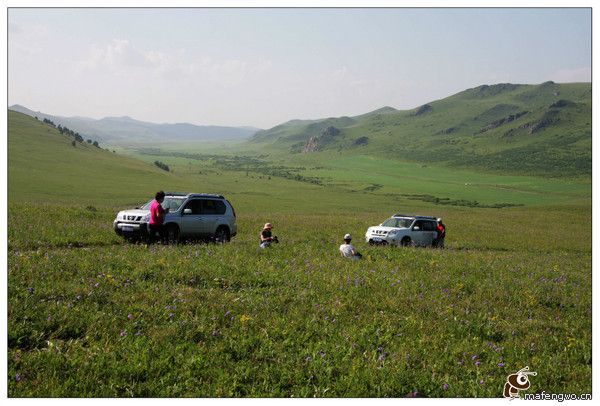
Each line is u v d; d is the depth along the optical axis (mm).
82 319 9195
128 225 20750
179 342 8922
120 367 7641
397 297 13703
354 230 41062
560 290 18203
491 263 23453
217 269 14531
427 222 32031
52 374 7328
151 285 12133
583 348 11156
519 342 11195
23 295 9961
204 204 22875
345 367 8492
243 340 9180
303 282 14359
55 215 30062
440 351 9867
